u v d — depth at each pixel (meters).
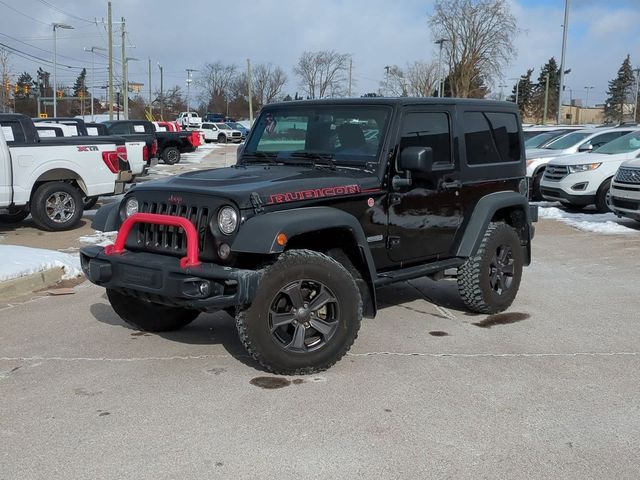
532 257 9.81
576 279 8.40
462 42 44.03
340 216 4.94
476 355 5.50
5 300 7.25
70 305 7.04
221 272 4.52
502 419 4.26
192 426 4.13
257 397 4.57
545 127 21.03
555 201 15.59
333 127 5.80
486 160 6.57
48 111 80.12
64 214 11.84
